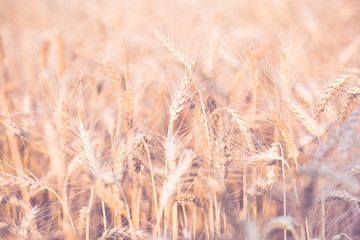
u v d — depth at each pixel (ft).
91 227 4.45
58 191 4.46
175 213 4.21
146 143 4.20
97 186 3.89
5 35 8.61
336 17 10.00
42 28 11.50
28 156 4.96
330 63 6.07
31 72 5.93
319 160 3.90
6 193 4.43
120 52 4.93
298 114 4.24
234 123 4.35
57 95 4.55
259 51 5.19
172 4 11.22
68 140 4.52
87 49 5.88
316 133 4.20
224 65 5.31
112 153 4.38
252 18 8.93
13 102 5.38
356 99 4.25
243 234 3.85
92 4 11.82
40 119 4.74
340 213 4.44
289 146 4.13
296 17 10.07
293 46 6.15
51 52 6.56
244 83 4.86
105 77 5.06
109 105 5.13
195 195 4.19
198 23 8.45
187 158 3.97
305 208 3.83
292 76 5.02
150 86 5.30
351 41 6.81
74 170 4.34
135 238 4.04
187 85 4.20
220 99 4.72
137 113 4.79
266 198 4.32
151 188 4.58
